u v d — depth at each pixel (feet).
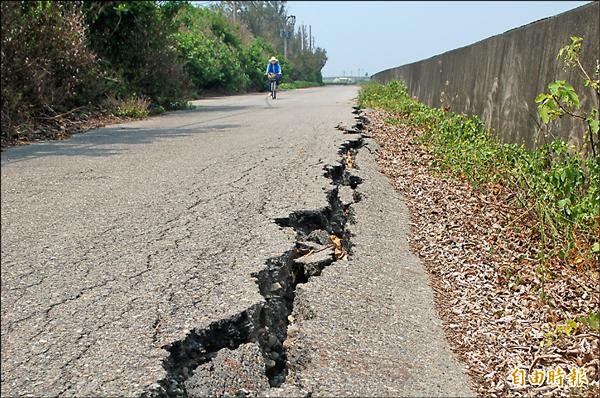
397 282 11.82
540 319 10.39
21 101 32.24
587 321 9.89
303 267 12.50
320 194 16.69
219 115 44.19
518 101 21.93
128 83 46.96
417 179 19.63
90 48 44.47
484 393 8.34
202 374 8.71
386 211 16.25
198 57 88.89
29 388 8.13
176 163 22.09
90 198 17.22
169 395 8.32
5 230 14.39
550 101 14.57
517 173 17.89
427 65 48.78
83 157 24.18
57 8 37.93
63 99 36.70
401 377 8.61
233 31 131.44
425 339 9.71
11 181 19.75
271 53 158.51
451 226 15.26
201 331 9.51
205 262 12.01
